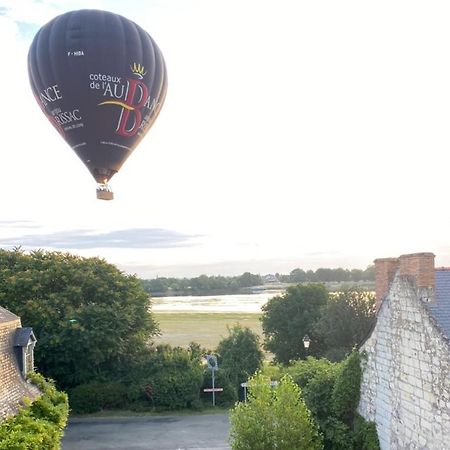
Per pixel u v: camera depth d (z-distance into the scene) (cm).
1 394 1819
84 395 3566
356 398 2055
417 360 1627
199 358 3972
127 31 2014
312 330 4441
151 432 3098
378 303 1914
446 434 1474
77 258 4219
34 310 3675
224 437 2961
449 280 1745
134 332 3962
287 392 1930
